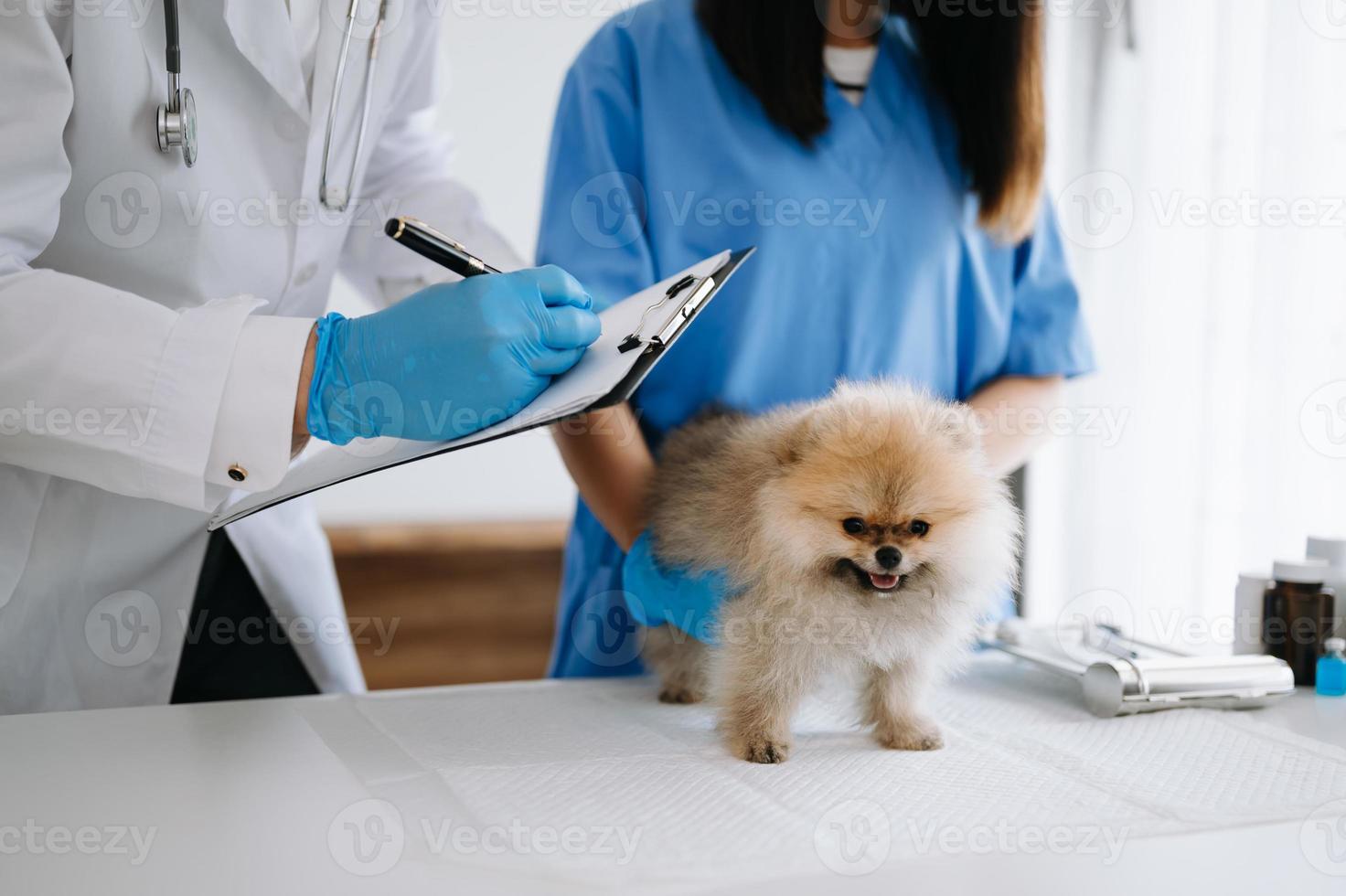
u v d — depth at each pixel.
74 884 0.67
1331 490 1.59
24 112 0.98
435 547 2.79
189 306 1.20
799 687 0.99
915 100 1.46
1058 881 0.68
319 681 1.51
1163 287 1.95
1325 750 0.98
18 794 0.84
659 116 1.40
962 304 1.50
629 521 1.32
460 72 2.89
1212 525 1.83
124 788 0.85
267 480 0.96
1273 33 1.64
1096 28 2.07
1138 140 1.99
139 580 1.29
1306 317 1.61
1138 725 1.07
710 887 0.67
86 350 0.92
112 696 1.29
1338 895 0.66
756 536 1.00
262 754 0.95
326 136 1.21
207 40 1.18
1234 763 0.94
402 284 1.59
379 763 0.93
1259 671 1.14
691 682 1.18
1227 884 0.68
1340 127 1.57
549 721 1.09
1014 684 1.27
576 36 2.94
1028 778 0.90
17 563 1.15
